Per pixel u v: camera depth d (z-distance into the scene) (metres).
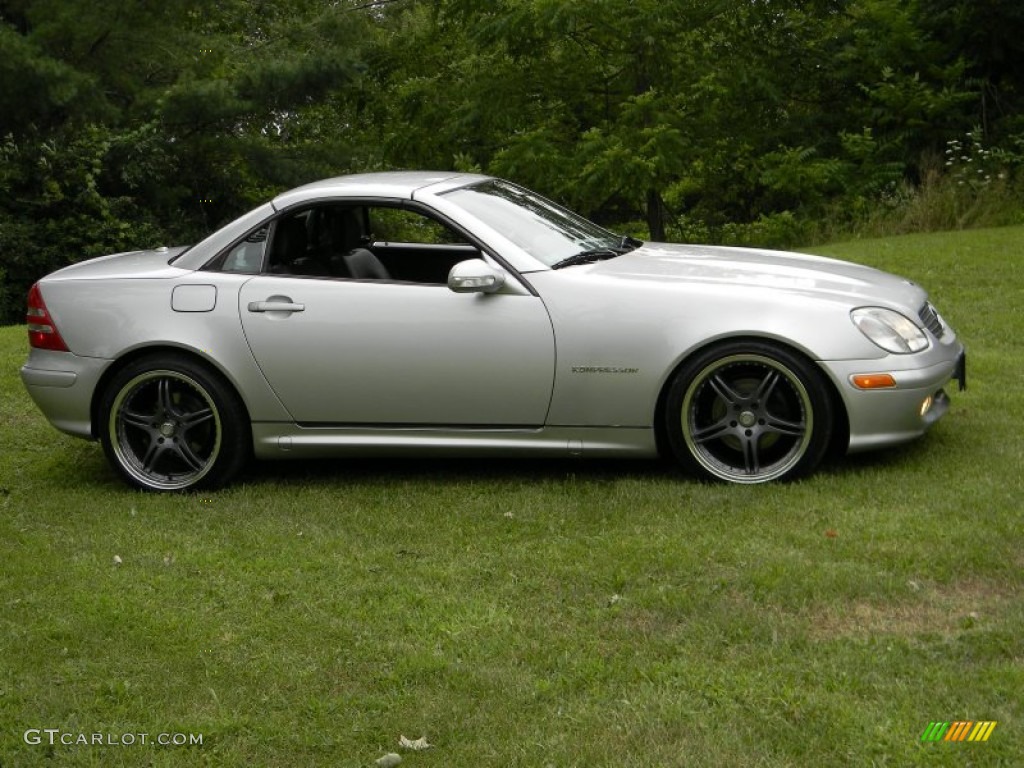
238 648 4.16
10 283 20.64
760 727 3.44
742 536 4.93
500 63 22.98
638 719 3.51
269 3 27.78
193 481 6.05
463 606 4.41
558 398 5.68
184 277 6.03
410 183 6.11
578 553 4.87
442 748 3.45
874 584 4.33
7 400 8.08
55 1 21.14
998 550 4.56
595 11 20.33
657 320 5.56
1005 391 7.09
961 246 13.12
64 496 6.07
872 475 5.61
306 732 3.58
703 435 5.66
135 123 22.30
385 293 5.81
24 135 21.33
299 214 6.04
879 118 21.03
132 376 6.02
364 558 4.96
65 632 4.34
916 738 3.31
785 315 5.50
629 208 27.41
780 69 22.64
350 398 5.86
